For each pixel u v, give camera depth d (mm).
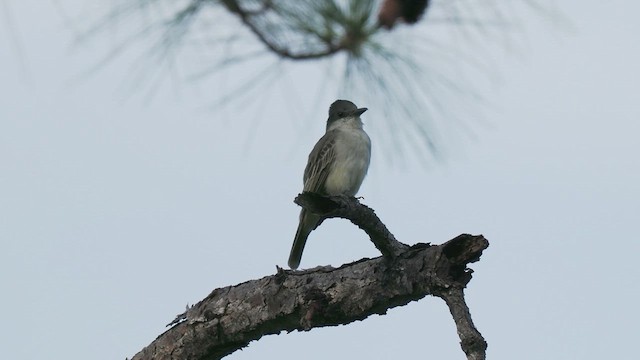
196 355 9508
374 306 8453
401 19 6703
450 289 7902
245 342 9375
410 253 8242
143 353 9719
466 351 7523
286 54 6809
